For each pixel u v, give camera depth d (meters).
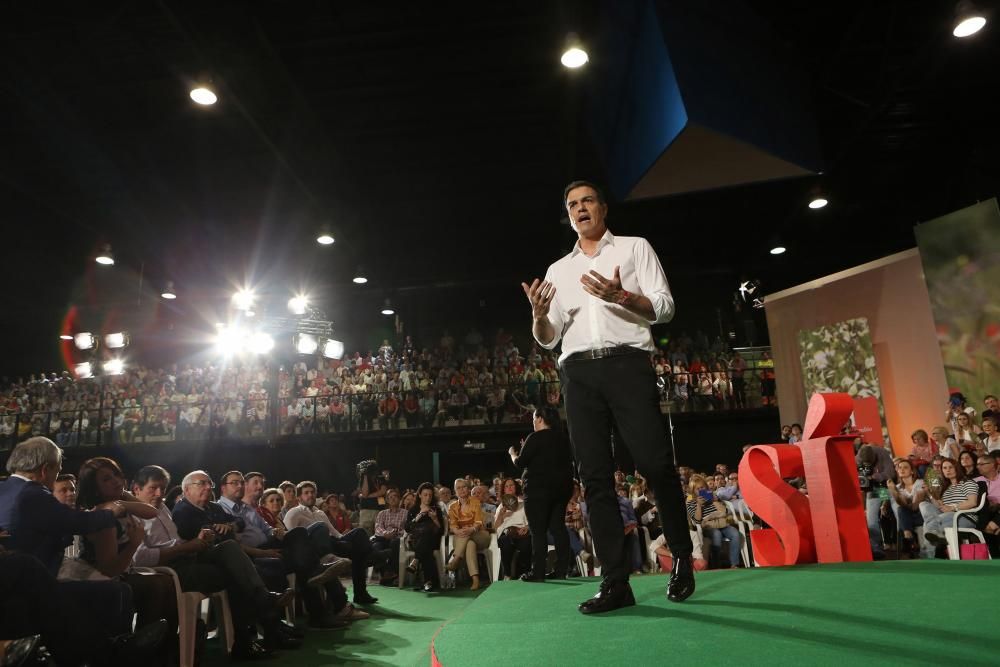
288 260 14.70
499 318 17.86
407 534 7.58
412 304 17.86
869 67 8.52
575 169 11.03
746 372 14.28
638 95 6.53
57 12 7.37
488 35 8.09
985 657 1.11
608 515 1.95
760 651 1.24
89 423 14.27
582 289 2.15
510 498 7.23
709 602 1.84
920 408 9.51
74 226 12.90
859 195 12.32
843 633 1.35
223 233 13.28
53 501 2.74
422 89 9.11
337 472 13.51
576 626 1.65
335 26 7.84
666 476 1.94
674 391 12.87
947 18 7.46
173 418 14.04
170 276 15.59
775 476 3.66
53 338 18.00
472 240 14.21
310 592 4.88
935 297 9.23
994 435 7.07
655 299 1.95
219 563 3.88
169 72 8.52
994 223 8.64
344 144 10.38
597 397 2.05
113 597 2.67
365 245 13.96
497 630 1.68
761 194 12.04
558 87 9.14
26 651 2.25
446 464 14.70
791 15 7.38
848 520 3.18
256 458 13.62
